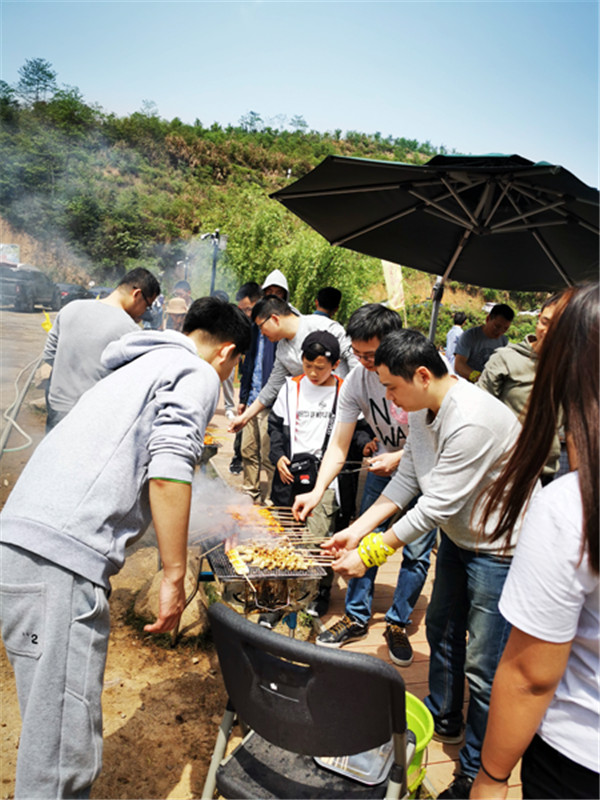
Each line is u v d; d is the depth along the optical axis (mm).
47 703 1559
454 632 2426
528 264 4594
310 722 1438
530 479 1128
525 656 1027
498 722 1092
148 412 1751
